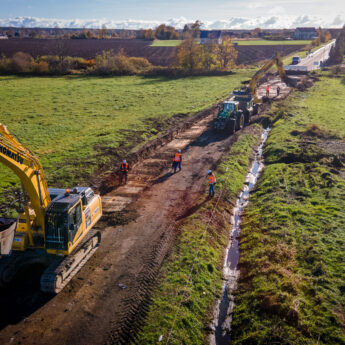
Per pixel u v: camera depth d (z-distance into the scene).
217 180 20.00
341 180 19.38
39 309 10.05
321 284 11.13
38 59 72.88
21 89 50.66
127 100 43.53
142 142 26.80
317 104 39.38
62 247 10.52
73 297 10.55
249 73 66.69
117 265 12.21
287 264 12.29
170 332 9.20
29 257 11.11
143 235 14.30
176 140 28.05
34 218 11.16
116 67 68.75
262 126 32.62
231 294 11.57
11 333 9.16
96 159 22.75
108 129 30.09
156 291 10.88
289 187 18.83
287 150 24.23
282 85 51.53
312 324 9.55
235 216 17.20
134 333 9.25
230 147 25.88
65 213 10.29
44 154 24.00
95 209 13.07
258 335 9.41
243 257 13.52
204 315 10.37
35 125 32.06
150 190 18.80
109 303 10.34
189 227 14.72
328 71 64.56
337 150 24.67
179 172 21.36
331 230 14.28
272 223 15.25
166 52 101.75
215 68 70.56
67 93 48.19
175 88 52.44
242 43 136.62
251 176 22.05
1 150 8.89
